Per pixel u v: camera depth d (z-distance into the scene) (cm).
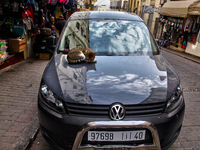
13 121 303
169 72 237
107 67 232
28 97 392
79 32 307
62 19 828
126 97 186
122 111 177
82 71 222
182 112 209
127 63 245
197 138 284
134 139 182
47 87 205
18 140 253
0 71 549
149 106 186
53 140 200
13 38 623
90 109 182
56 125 187
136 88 196
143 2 2806
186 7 1229
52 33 786
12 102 366
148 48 292
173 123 194
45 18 810
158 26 1878
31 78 507
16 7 590
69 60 242
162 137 190
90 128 175
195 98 443
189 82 575
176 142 272
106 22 325
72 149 181
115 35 302
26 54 723
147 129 184
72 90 193
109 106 180
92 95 186
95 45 285
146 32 321
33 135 264
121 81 204
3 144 248
